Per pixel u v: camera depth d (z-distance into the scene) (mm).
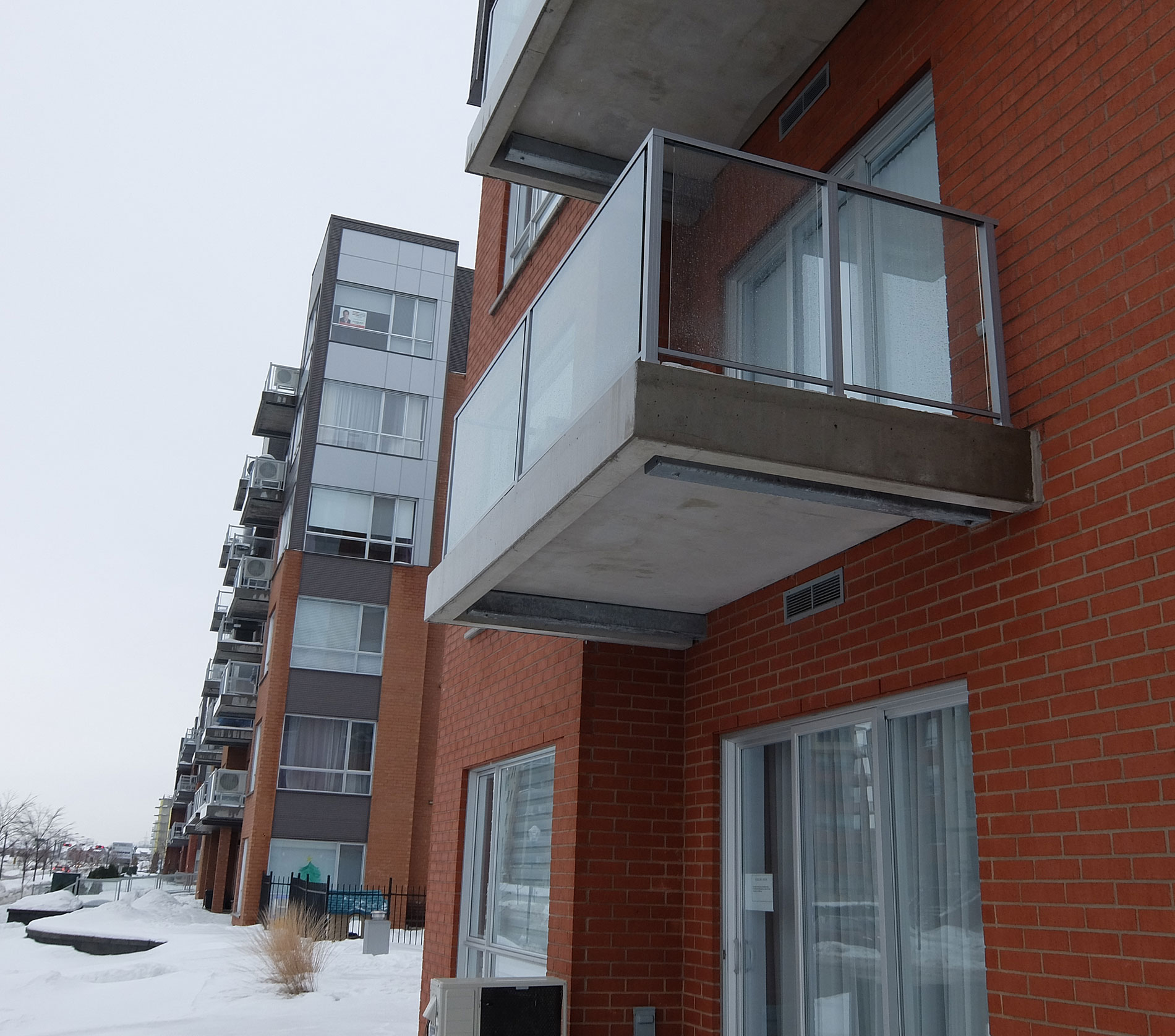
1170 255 3756
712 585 6039
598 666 6875
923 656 4691
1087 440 3984
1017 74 4691
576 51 6727
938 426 4105
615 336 4398
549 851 7531
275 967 15234
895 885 4984
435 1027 6125
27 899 37156
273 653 28797
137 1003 14102
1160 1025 3336
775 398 3939
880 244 4703
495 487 5949
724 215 4453
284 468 34688
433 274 33312
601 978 6367
